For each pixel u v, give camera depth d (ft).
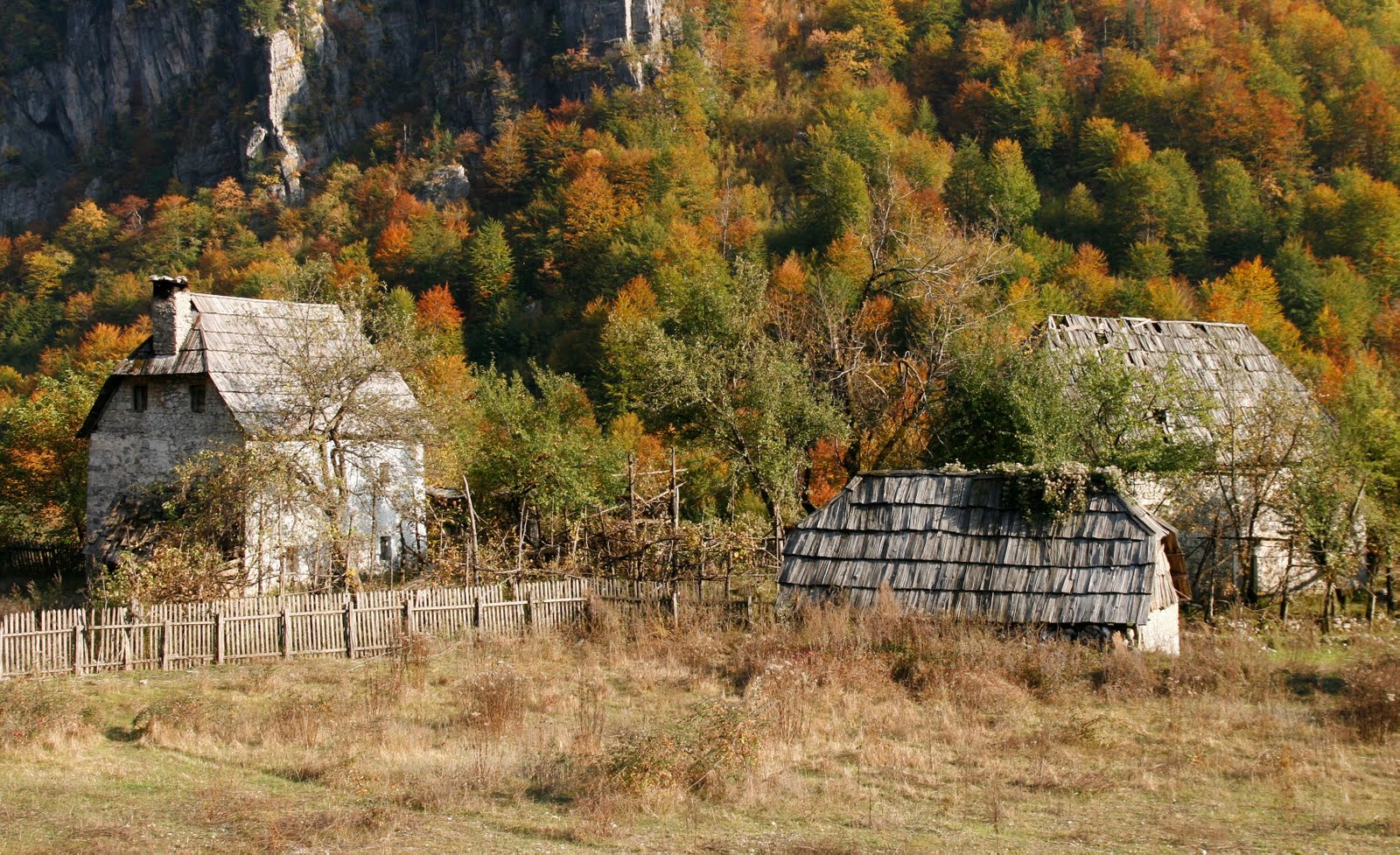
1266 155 299.79
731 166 361.30
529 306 295.28
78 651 72.69
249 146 439.22
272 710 61.98
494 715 59.26
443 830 43.39
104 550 111.45
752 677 65.67
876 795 47.32
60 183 503.61
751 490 127.44
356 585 87.76
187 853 40.86
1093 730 54.39
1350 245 258.37
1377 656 67.56
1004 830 42.39
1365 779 48.14
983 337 107.45
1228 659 67.05
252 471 94.38
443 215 353.31
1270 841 40.50
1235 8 376.68
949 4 419.95
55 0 535.60
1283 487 92.43
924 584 73.46
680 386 101.40
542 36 459.32
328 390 102.63
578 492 102.37
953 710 59.67
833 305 122.01
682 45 436.76
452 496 115.75
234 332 115.44
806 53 432.25
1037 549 72.08
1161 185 269.03
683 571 86.12
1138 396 99.30
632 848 41.04
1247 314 208.33
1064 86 353.51
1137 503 77.46
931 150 314.76
